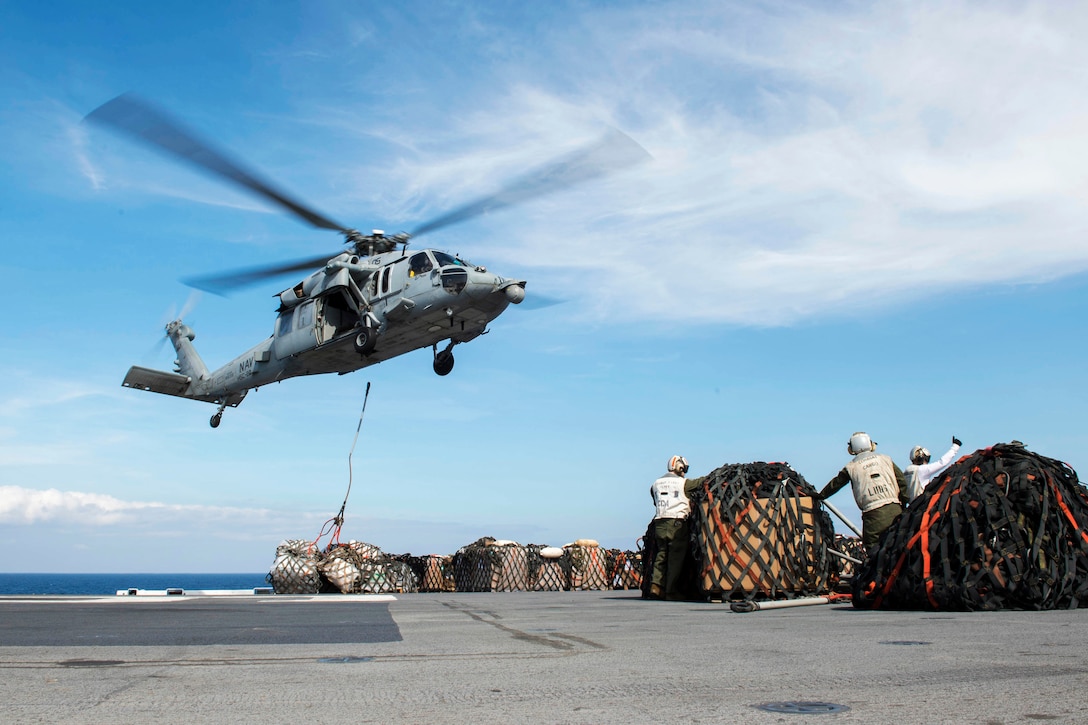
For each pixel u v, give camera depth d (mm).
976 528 5758
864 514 8172
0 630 5051
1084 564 5727
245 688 2861
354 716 2396
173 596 11953
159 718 2375
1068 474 6188
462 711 2459
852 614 5871
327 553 14398
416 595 11742
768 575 7754
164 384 21953
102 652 3902
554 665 3404
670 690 2781
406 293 15773
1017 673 2996
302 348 17594
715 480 8234
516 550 15055
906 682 2852
